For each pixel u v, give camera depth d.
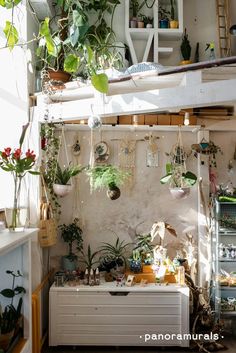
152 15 4.05
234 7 4.13
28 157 2.73
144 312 3.47
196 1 4.14
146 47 3.84
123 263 3.91
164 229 3.78
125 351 3.49
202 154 4.00
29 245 2.47
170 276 3.73
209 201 4.02
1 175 3.41
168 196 4.12
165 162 4.12
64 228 3.99
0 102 3.47
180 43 4.13
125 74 2.98
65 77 3.48
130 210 4.11
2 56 3.47
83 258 4.05
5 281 2.48
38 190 3.50
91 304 3.48
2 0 2.19
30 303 2.47
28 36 3.46
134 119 3.78
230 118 3.99
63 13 3.71
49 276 3.90
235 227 3.83
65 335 3.46
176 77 2.96
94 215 4.10
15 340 2.31
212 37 4.11
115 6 3.90
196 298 3.67
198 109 3.92
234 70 3.08
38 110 3.43
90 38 3.71
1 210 3.00
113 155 4.11
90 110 3.06
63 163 4.09
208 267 3.97
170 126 3.87
